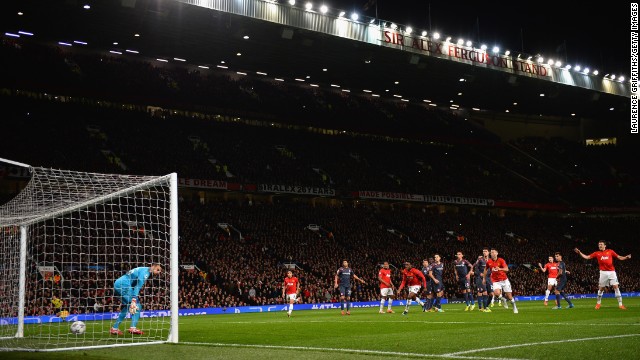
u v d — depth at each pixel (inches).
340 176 1883.6
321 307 1270.9
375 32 1306.6
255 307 1167.6
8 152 1352.1
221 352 332.5
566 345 323.0
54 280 904.3
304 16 1203.2
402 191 1904.5
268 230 1535.4
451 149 2346.2
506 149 2436.0
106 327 613.3
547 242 1973.4
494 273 708.7
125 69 1779.0
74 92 1615.4
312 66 1686.8
